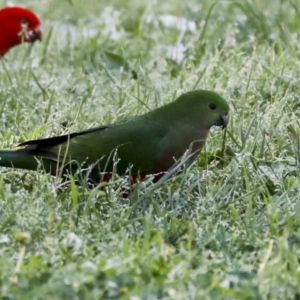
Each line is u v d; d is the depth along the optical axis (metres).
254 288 7.72
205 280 7.77
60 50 16.02
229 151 11.42
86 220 9.33
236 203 9.95
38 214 9.21
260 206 10.06
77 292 7.50
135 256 8.20
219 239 8.97
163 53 15.83
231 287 7.82
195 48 15.40
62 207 9.77
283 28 16.27
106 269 7.83
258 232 9.14
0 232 8.99
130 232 9.25
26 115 12.74
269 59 14.72
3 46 16.19
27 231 8.98
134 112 12.80
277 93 13.20
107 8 18.95
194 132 10.65
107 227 9.20
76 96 13.89
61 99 13.43
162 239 8.76
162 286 7.62
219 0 18.19
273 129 12.02
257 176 10.62
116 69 15.12
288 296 7.83
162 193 10.35
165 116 10.61
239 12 17.97
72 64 15.58
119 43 16.31
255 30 16.28
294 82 13.54
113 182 9.91
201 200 9.97
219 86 13.84
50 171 10.42
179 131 10.57
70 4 18.89
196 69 14.45
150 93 13.49
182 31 16.81
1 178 10.01
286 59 14.58
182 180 10.20
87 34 17.11
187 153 10.52
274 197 10.15
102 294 7.55
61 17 18.89
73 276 7.64
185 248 8.88
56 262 8.30
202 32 15.83
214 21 17.52
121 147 10.39
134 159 10.41
